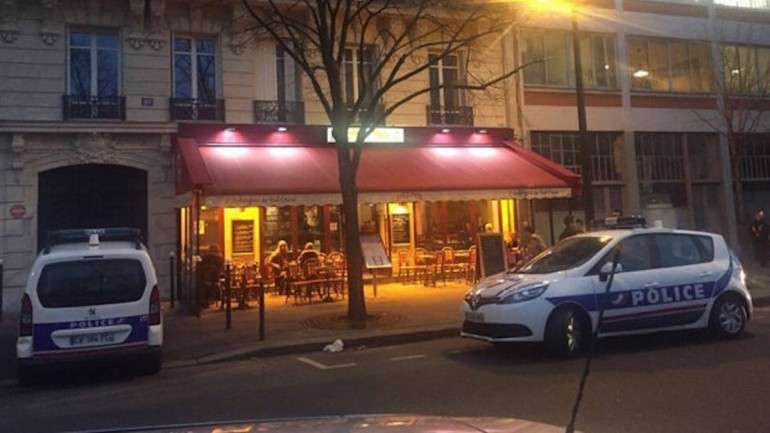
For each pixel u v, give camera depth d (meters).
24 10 14.89
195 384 8.12
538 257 9.72
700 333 9.99
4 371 9.23
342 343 10.23
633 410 5.97
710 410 5.91
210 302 14.38
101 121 15.19
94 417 6.65
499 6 17.20
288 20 12.98
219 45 16.50
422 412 6.20
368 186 14.70
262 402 6.95
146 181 15.76
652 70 21.58
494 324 8.57
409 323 11.46
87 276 8.48
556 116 19.67
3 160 14.62
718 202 22.39
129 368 9.21
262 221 16.66
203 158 14.56
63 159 14.99
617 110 20.73
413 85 18.03
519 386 7.10
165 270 15.71
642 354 8.55
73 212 15.30
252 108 16.62
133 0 15.52
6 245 14.58
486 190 15.72
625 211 20.75
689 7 22.23
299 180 14.34
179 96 16.25
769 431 5.27
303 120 16.88
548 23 19.66
